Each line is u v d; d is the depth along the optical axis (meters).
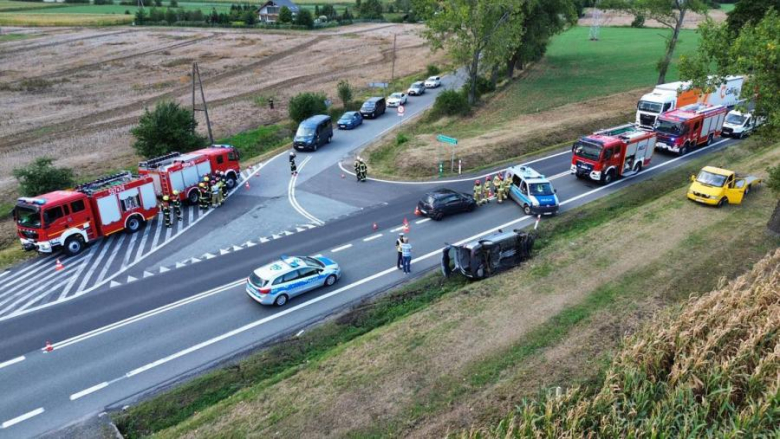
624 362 13.43
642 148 32.78
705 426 11.74
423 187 32.28
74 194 24.20
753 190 28.75
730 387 11.91
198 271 22.33
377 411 13.58
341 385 14.66
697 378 12.57
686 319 14.59
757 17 50.44
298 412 13.72
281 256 23.27
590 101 51.56
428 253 23.62
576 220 26.86
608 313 17.39
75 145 42.91
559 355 15.33
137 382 15.57
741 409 12.45
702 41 23.73
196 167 30.28
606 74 65.12
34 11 137.12
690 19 114.69
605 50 84.31
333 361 15.80
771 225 23.09
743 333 14.30
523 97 55.50
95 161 38.72
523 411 12.31
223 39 104.81
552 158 37.25
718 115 38.31
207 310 19.30
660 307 17.55
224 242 25.23
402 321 17.80
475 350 15.80
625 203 28.83
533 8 58.19
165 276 21.94
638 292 18.67
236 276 21.81
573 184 32.03
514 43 51.69
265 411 13.85
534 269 20.86
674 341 13.97
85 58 82.69
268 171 36.31
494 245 20.86
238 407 14.12
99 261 23.47
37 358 16.66
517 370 14.79
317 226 26.86
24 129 47.50
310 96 48.66
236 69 78.56
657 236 23.30
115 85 66.38
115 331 18.06
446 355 15.64
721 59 22.44
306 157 39.44
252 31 117.75
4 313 19.34
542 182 27.81
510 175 30.03
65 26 116.38
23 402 14.75
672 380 12.70
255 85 67.75
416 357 15.62
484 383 14.35
